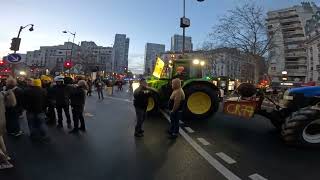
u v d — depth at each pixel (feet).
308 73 306.96
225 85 114.93
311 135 28.43
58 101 38.50
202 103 43.78
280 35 343.67
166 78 51.29
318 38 277.85
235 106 34.35
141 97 33.35
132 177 20.49
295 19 336.70
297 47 337.11
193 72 51.08
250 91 34.76
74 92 35.88
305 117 27.68
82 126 36.63
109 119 46.34
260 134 34.65
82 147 28.35
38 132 30.78
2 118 22.93
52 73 223.92
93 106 67.31
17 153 26.03
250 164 23.36
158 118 46.34
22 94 30.86
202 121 43.19
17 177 20.34
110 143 30.01
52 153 26.17
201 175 20.90
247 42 161.68
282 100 33.27
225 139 31.94
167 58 53.88
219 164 23.29
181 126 39.24
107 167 22.52
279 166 22.93
